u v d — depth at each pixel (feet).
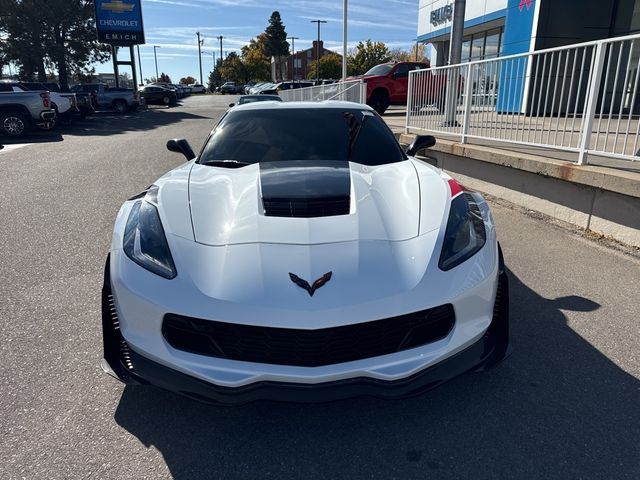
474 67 20.88
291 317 6.28
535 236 15.19
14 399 7.80
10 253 14.57
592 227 15.29
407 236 7.43
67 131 56.85
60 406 7.64
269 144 11.08
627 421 7.13
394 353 6.67
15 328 10.05
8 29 112.16
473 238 7.69
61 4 113.29
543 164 16.43
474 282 7.04
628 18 37.88
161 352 6.70
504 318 7.83
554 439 6.81
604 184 14.12
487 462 6.44
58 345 9.39
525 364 8.59
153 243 7.30
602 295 11.17
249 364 6.53
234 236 7.28
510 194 18.95
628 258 13.32
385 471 6.35
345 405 7.66
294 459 6.58
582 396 7.71
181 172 9.96
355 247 7.01
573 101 19.72
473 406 7.54
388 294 6.52
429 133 25.64
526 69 17.89
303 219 7.63
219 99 161.38
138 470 6.39
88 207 20.02
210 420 7.36
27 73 117.80
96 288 12.01
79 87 95.14
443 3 58.23
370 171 9.83
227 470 6.40
